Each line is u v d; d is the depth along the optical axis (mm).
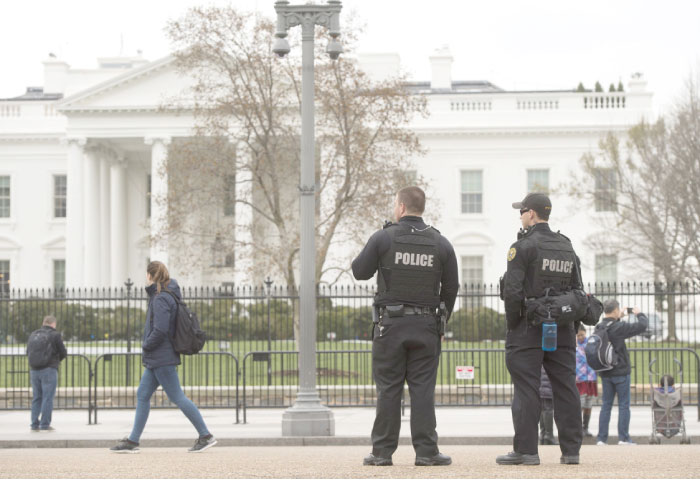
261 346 33562
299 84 32125
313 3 15211
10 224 62219
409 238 7984
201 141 33469
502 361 27984
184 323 11711
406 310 7961
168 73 56500
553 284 8117
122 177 61812
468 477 7043
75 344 34875
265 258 35844
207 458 10062
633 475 7180
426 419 8031
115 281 60906
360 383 23859
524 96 59156
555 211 57844
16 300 23391
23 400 21016
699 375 17406
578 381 15094
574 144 58281
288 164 34438
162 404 20500
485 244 58688
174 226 32375
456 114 59312
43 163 62406
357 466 8148
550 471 7488
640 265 49438
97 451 12547
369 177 30281
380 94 30688
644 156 44594
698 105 42656
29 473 8070
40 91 73562
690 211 40250
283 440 14227
